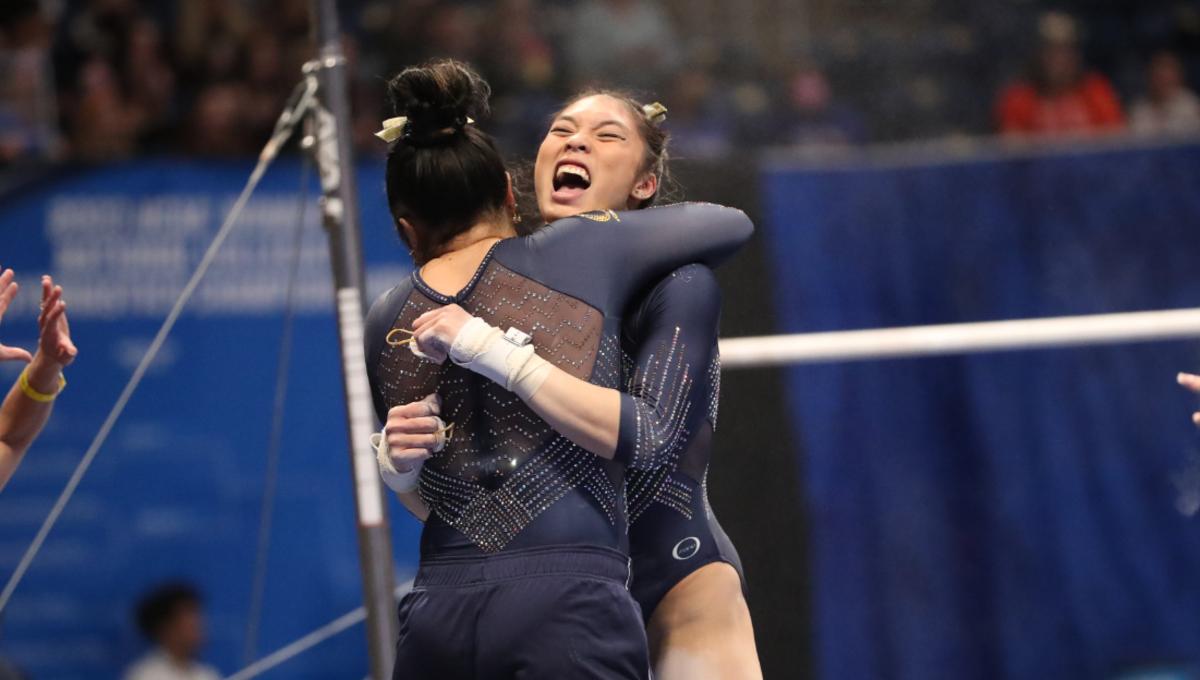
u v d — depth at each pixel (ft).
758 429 38.14
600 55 55.16
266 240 40.65
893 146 56.59
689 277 15.47
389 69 52.85
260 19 52.80
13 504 39.73
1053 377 40.57
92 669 39.52
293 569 40.27
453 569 14.38
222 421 40.27
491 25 54.34
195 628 39.63
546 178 17.29
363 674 40.27
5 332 39.75
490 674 13.89
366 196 40.34
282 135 22.48
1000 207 41.70
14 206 40.01
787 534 37.76
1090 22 61.82
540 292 14.74
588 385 14.16
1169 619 39.45
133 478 40.09
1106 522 39.88
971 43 59.62
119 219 40.34
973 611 38.93
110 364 40.14
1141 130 54.39
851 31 59.31
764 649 37.37
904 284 40.75
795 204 40.57
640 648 14.35
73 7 52.42
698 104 54.60
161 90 51.67
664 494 16.79
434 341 14.15
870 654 37.93
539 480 14.30
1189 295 41.50
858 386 39.58
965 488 39.75
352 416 19.80
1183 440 40.24
